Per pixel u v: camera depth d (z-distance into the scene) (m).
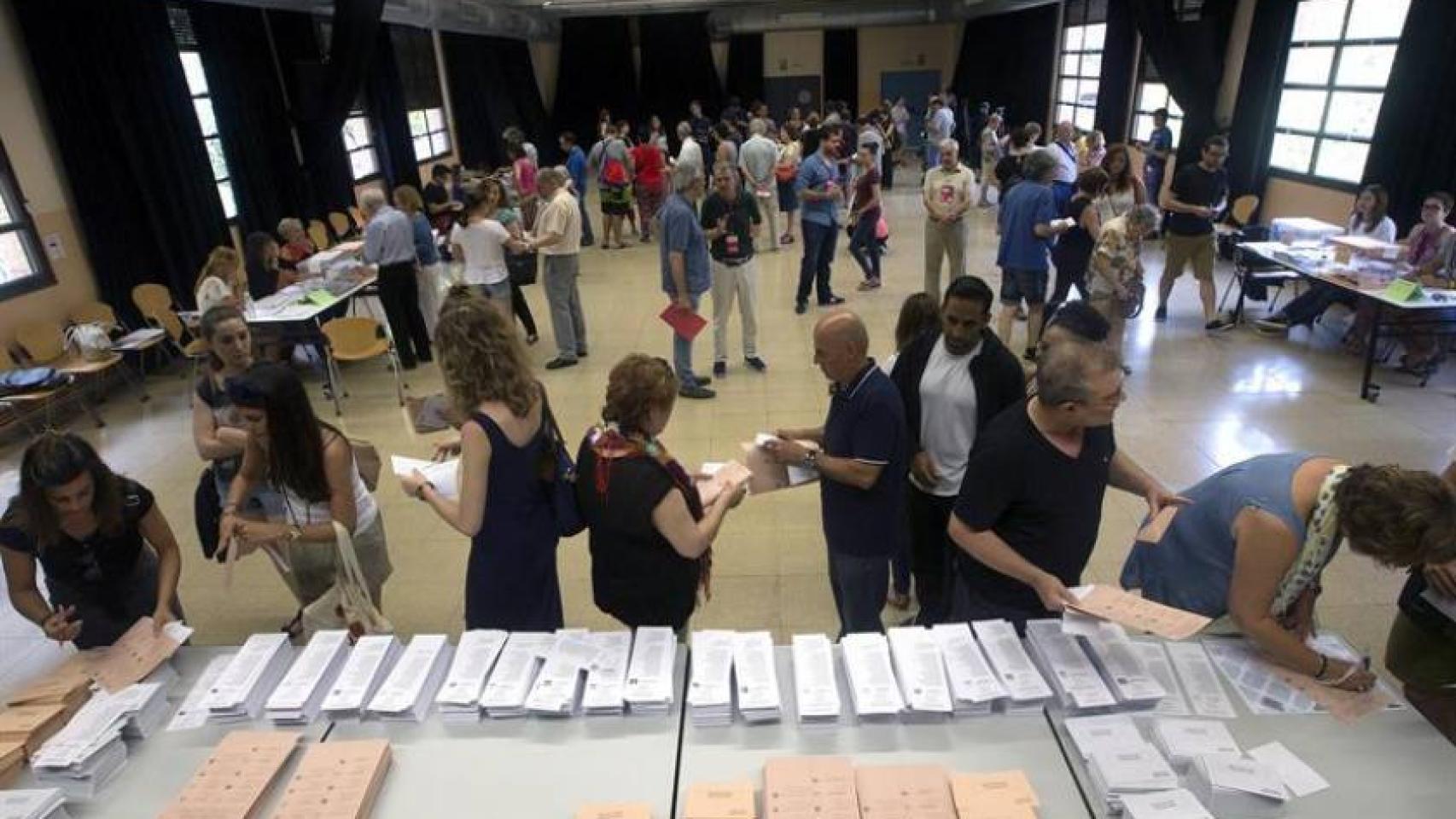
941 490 2.61
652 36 17.84
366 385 5.76
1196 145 8.67
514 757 1.48
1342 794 1.36
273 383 2.11
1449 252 4.96
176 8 7.27
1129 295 4.73
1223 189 5.98
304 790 1.38
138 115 6.35
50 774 1.45
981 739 1.49
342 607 2.28
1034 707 1.53
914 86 18.05
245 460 2.30
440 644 1.71
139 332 5.96
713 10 16.73
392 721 1.56
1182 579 1.79
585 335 6.03
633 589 1.97
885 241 7.94
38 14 5.60
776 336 6.29
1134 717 1.50
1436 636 2.04
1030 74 14.52
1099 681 1.54
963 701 1.52
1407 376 5.12
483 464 1.99
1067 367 1.62
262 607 3.28
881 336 6.20
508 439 2.01
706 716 1.52
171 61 6.73
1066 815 1.34
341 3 8.13
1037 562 1.81
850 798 1.34
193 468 4.64
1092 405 1.61
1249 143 8.12
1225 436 4.39
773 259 8.72
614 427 1.93
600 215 11.82
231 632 3.14
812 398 5.12
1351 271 5.07
